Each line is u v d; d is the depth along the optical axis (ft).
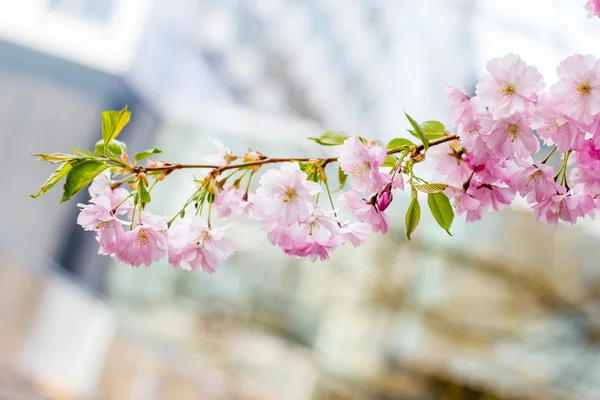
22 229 12.77
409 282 16.08
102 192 2.22
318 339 16.53
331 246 2.21
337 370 16.07
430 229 15.90
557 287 14.75
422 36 12.88
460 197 2.25
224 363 16.07
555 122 2.00
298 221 2.03
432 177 2.33
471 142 2.06
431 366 15.47
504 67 1.99
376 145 2.24
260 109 15.30
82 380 13.62
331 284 16.69
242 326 16.34
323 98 14.89
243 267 16.49
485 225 15.43
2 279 12.53
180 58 14.48
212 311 16.01
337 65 14.60
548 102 2.00
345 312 16.53
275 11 14.84
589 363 14.08
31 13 13.06
